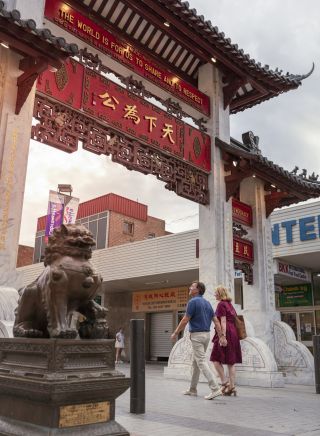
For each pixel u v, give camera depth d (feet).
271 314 38.99
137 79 33.78
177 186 35.42
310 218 49.29
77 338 10.78
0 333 17.79
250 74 38.83
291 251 50.11
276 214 52.37
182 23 32.89
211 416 17.37
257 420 16.76
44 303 11.10
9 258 21.01
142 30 34.91
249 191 42.16
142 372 17.90
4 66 22.54
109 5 32.32
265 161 37.11
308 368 35.04
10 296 19.30
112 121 30.81
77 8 30.76
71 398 9.90
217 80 39.99
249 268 40.04
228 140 39.81
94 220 100.48
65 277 10.77
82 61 30.42
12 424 10.31
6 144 22.00
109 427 10.51
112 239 95.91
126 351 78.74
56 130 27.53
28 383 9.98
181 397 22.93
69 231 11.31
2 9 19.63
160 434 13.52
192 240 60.18
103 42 31.71
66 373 10.05
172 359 34.86
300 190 41.88
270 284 40.32
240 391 27.32
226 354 24.79
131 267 66.90
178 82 37.09
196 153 37.14
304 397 24.93
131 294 81.82
